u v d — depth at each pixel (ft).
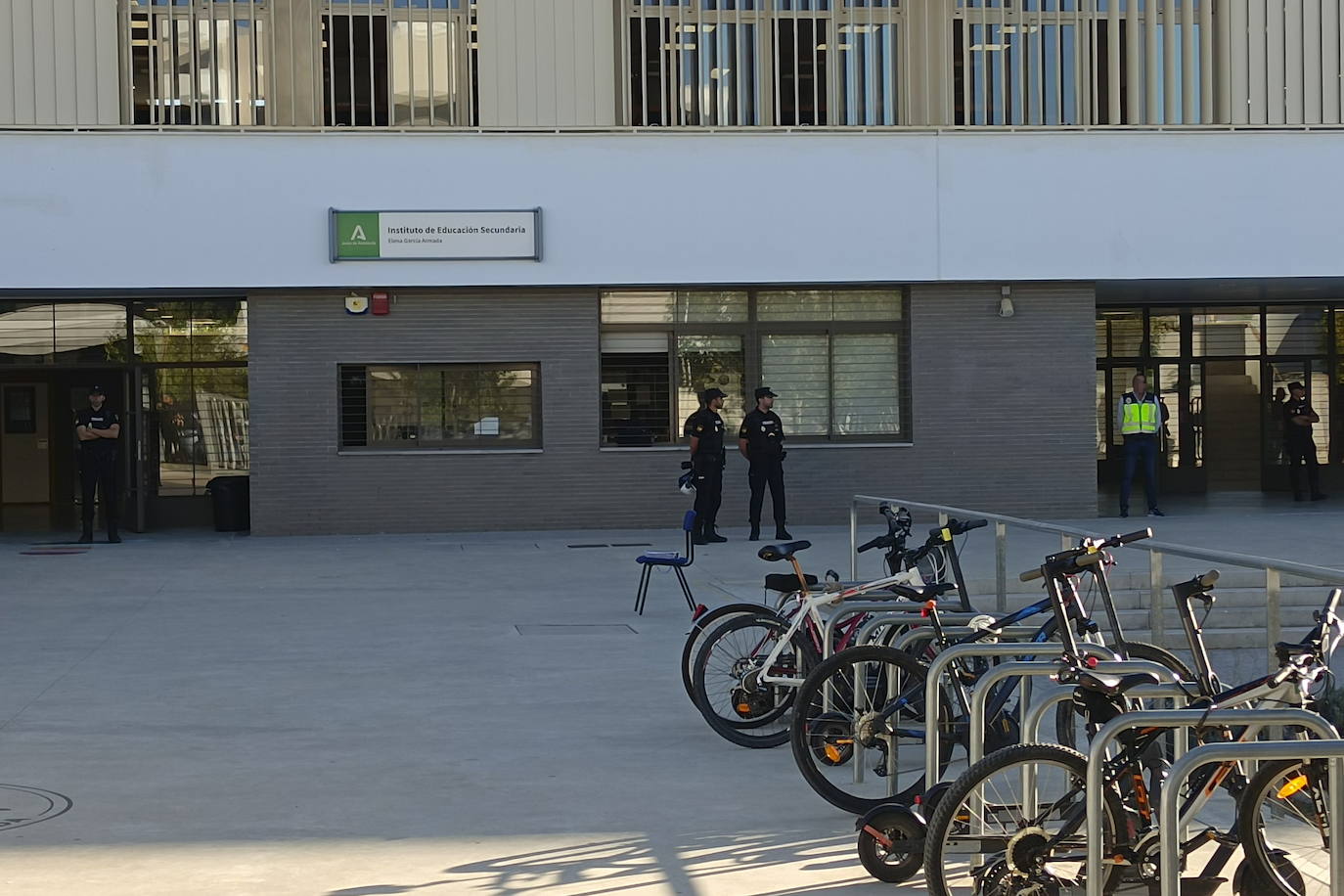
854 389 65.72
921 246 64.18
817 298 65.62
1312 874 14.90
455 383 63.82
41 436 75.87
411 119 62.90
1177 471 79.15
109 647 34.83
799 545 25.25
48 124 60.75
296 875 17.49
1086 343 65.72
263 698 28.60
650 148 63.21
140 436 65.21
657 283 63.46
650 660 32.81
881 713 20.85
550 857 18.35
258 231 61.67
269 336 62.59
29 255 60.70
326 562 52.60
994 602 31.83
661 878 17.56
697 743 24.77
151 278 61.21
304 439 62.85
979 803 16.22
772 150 63.67
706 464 58.85
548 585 46.06
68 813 20.30
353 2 62.64
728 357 65.26
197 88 62.08
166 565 52.01
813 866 18.12
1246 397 79.25
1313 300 78.38
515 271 62.69
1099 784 14.64
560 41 63.26
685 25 64.03
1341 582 17.46
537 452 63.72
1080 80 65.36
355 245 61.98
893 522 29.37
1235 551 50.83
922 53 64.69
